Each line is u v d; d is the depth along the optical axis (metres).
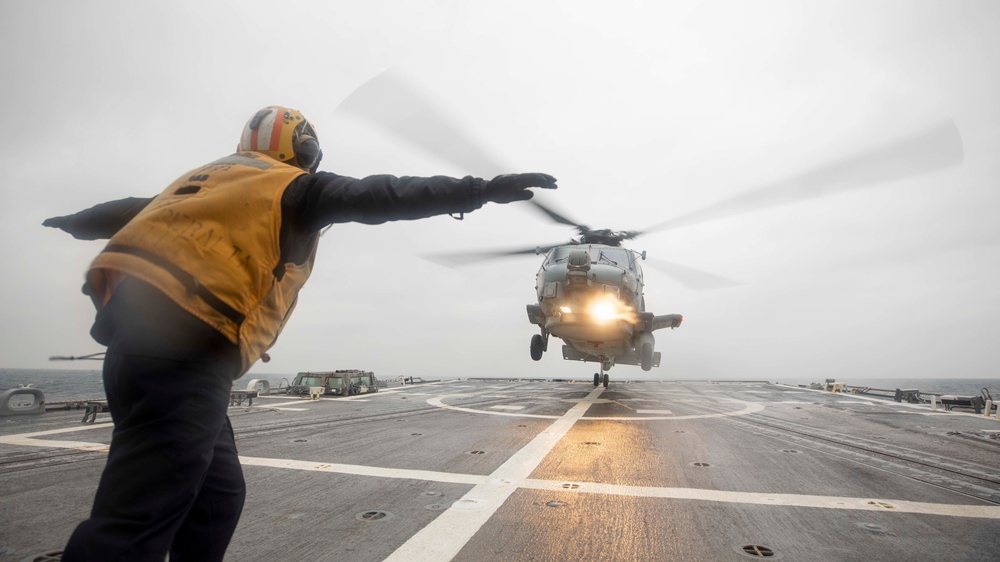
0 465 6.10
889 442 8.68
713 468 6.58
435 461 6.76
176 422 1.64
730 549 3.99
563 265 16.39
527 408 13.27
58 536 3.96
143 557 1.54
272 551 3.79
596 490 5.50
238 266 1.74
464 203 1.81
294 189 1.89
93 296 1.79
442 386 24.52
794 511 4.91
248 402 13.34
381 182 1.83
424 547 3.92
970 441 8.91
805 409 14.05
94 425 9.13
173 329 1.64
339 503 4.96
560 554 3.84
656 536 4.23
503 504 4.98
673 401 16.08
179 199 1.77
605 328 16.70
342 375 16.61
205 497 2.10
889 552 3.97
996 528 4.52
